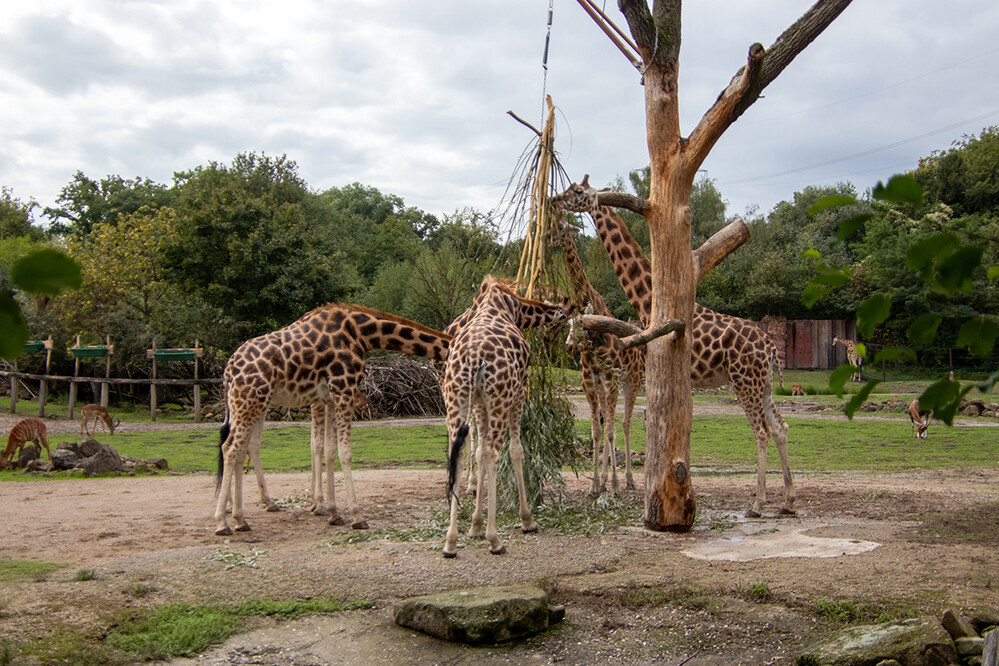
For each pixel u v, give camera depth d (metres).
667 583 5.50
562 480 8.62
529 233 8.56
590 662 4.66
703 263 7.97
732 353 8.11
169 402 25.41
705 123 7.24
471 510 8.14
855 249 35.12
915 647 4.25
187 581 5.63
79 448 12.08
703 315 8.42
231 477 7.30
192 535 7.16
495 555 6.30
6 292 1.01
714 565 5.91
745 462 12.65
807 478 10.71
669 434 7.32
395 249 48.19
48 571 5.79
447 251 24.73
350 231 53.72
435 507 8.54
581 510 8.31
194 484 10.23
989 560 5.90
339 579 5.71
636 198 7.66
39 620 4.80
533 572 5.84
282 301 23.23
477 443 7.11
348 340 7.81
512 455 7.19
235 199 24.16
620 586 5.50
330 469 7.78
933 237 1.54
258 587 5.55
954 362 33.03
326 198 68.50
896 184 1.47
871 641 4.43
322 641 4.85
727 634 4.90
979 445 14.45
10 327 1.00
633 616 5.18
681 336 7.40
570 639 4.93
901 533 6.94
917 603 5.00
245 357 7.41
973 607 4.89
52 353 24.94
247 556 6.29
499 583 5.63
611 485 9.45
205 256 23.66
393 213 70.06
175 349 21.98
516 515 7.99
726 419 19.53
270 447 15.16
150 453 14.24
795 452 13.70
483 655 4.73
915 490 9.32
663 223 7.52
